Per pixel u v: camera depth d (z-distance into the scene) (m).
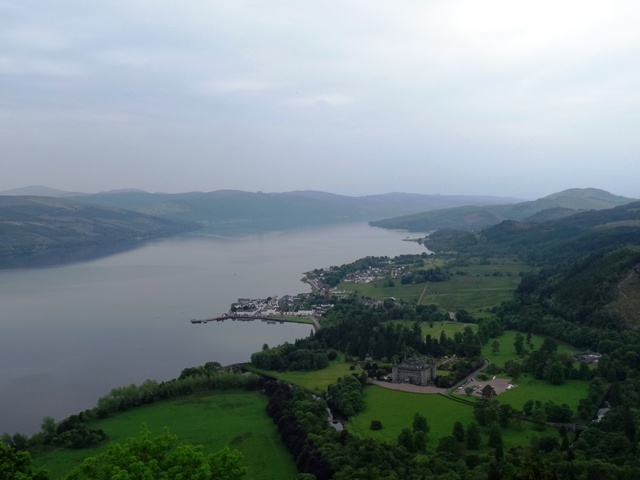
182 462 136.50
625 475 184.50
